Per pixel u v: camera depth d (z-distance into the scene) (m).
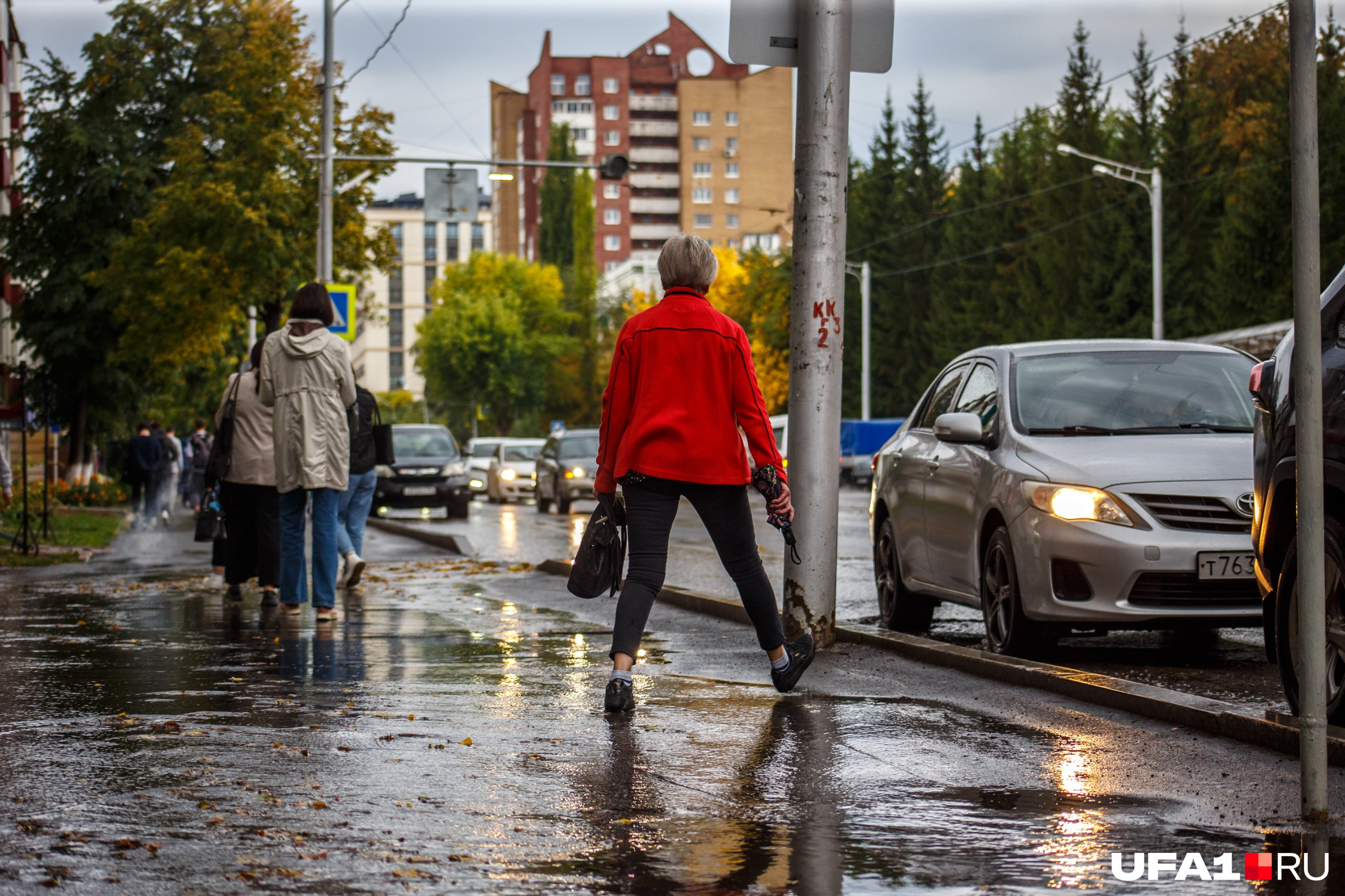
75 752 6.66
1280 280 60.81
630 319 8.12
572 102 198.62
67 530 28.44
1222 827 5.46
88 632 11.80
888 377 101.62
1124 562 9.82
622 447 7.99
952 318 94.19
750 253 105.00
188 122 47.34
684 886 4.66
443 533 25.55
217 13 48.47
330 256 33.56
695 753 6.79
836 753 6.80
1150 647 11.33
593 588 8.05
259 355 14.03
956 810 5.70
